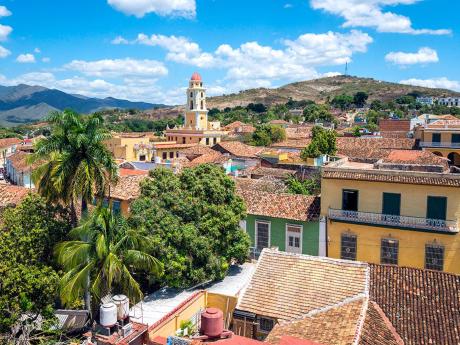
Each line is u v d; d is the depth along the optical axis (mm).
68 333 19891
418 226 26875
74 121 23094
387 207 27953
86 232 19672
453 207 26250
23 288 19062
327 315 16797
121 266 19344
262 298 18484
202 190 25234
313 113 150750
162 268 21531
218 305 21797
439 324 16719
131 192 30812
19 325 19016
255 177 48469
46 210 23062
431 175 26531
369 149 58844
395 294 18234
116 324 13023
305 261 19875
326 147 56688
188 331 20078
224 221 24594
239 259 25922
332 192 29219
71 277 18922
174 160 59625
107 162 23531
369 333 15438
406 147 59406
